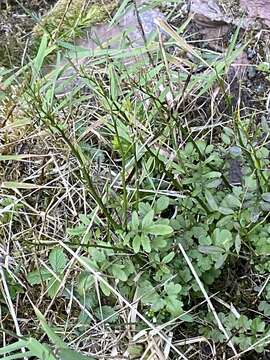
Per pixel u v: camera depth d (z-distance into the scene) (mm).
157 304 292
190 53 379
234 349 287
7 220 343
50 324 315
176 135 345
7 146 364
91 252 302
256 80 379
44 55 369
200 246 292
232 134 325
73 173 339
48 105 345
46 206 350
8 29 452
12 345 274
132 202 329
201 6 403
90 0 434
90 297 312
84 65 371
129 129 340
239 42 394
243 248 309
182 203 314
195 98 357
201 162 315
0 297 322
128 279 305
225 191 321
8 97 371
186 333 304
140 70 364
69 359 263
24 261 330
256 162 307
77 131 365
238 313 299
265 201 300
